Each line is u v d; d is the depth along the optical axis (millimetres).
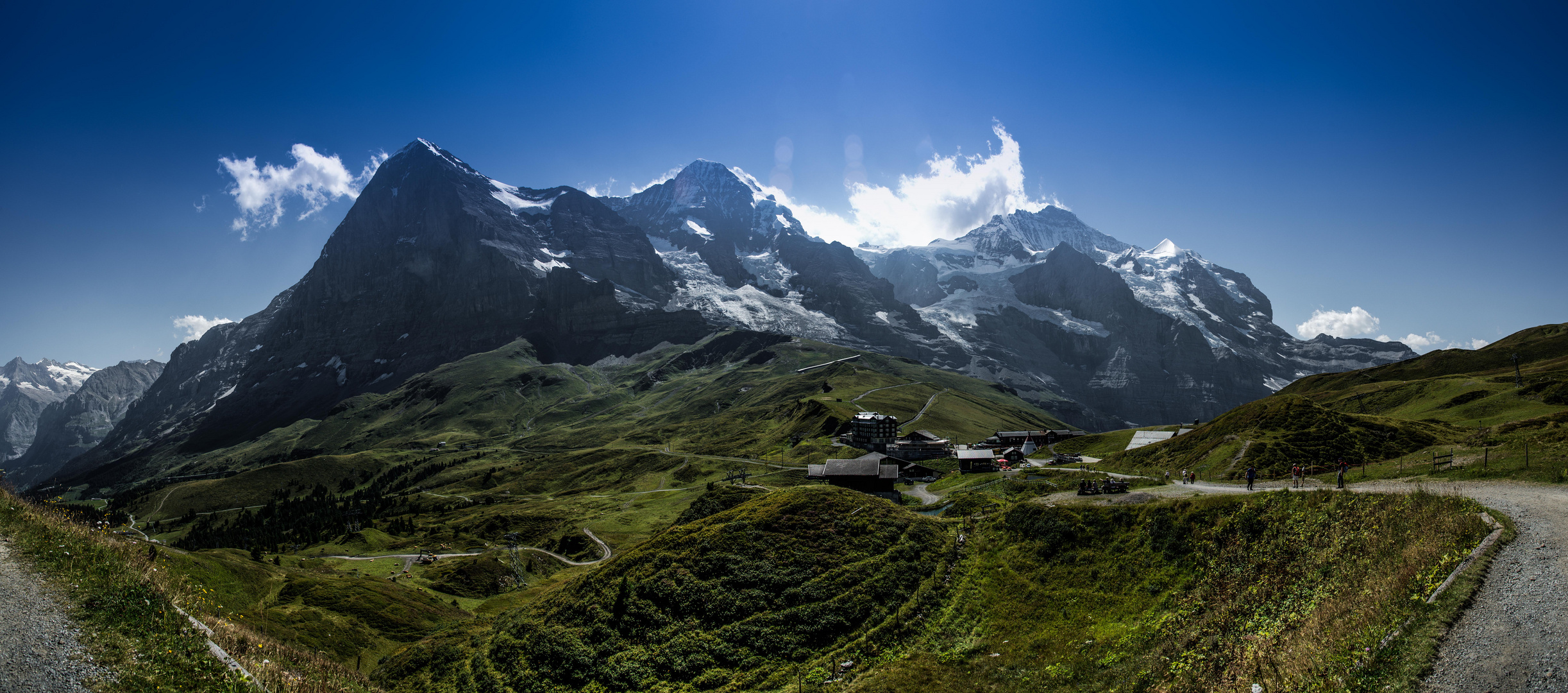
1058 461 134875
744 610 59750
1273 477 82438
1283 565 44406
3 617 27781
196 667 29438
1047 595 53625
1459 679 26828
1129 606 49156
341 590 101938
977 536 65062
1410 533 40156
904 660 50031
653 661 56562
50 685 24859
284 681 32656
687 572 65688
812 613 57844
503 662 62906
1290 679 31875
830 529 69312
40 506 40500
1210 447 104125
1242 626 40625
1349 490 49906
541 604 70688
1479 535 36500
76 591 31500
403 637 92062
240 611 86438
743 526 71188
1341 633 32938
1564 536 34688
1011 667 46688
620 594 65312
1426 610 31391
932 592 57812
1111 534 57094
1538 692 24969
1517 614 29094
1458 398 133625
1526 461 52344
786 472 199125
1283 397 109625
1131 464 119250
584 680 56875
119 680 26375
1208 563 48844
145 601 33062
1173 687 37531
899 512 72375
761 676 52719
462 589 140625
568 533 185125
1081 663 44469
